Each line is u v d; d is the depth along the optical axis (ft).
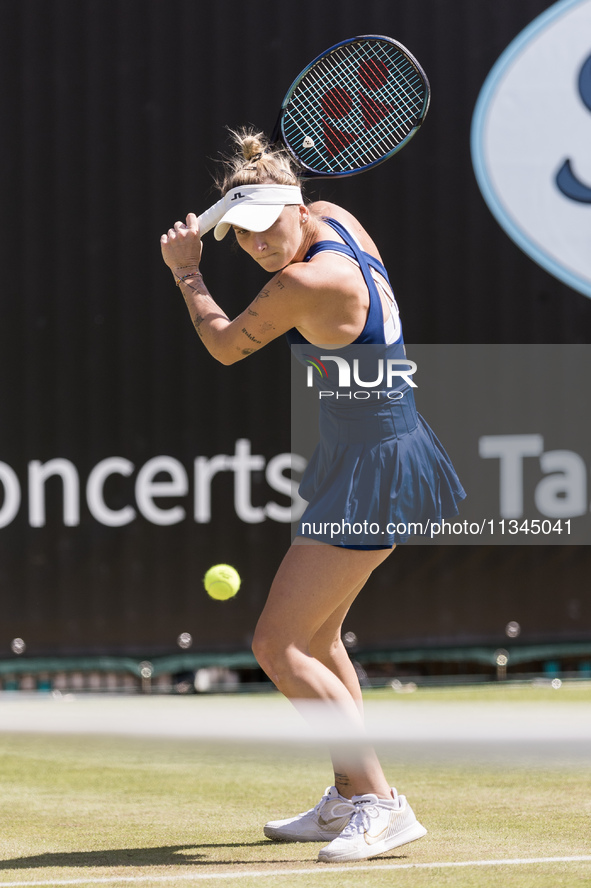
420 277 66.80
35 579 65.10
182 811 36.78
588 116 67.41
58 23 65.98
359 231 32.83
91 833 33.50
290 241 29.71
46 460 65.62
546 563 66.90
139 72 66.03
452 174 67.15
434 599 66.23
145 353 65.98
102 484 65.51
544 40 67.31
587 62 67.36
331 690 30.09
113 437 65.72
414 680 70.28
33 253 65.82
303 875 27.63
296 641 30.01
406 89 40.96
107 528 65.46
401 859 29.37
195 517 65.57
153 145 65.98
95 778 42.80
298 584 30.04
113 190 65.98
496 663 66.59
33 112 65.92
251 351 30.68
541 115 67.36
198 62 65.98
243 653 65.36
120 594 65.26
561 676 71.56
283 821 32.48
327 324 29.48
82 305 65.92
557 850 30.04
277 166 30.50
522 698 62.90
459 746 45.34
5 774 43.78
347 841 29.43
